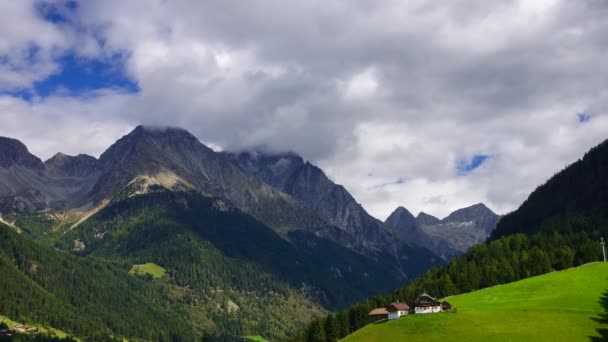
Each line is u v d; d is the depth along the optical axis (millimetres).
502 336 152250
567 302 175500
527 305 177625
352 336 173500
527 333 151750
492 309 177375
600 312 161125
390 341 162750
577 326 152250
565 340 145625
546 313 163000
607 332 146875
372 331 172000
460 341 153750
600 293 180125
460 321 165125
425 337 159875
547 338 147625
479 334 155250
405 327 168250
